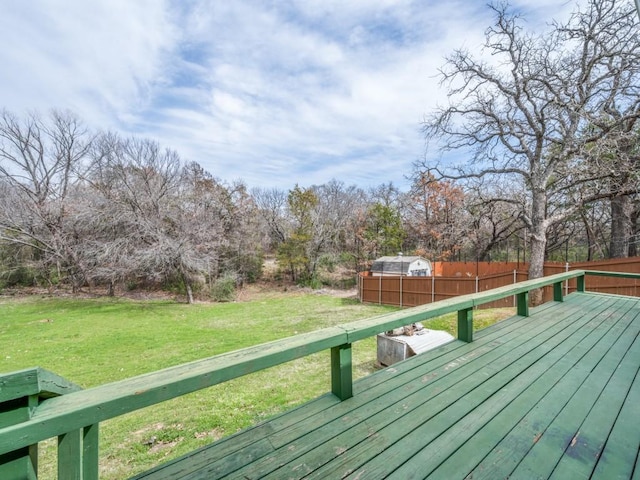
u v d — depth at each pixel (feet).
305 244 61.41
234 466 4.45
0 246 53.72
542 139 29.81
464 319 9.82
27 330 31.89
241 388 16.42
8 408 2.91
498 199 33.04
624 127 27.40
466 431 5.31
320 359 20.79
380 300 44.11
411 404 6.16
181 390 3.85
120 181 47.96
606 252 43.91
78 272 52.80
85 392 3.51
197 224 48.80
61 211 51.19
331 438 5.10
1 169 49.14
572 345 9.51
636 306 14.47
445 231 41.04
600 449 4.87
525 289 11.96
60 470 3.20
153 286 55.21
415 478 4.23
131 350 25.11
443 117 33.50
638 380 7.24
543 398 6.42
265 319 35.83
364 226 66.44
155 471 4.36
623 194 27.04
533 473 4.35
